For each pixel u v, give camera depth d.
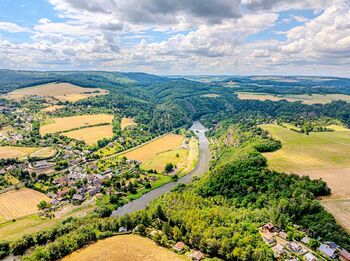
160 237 123.50
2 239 134.38
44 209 163.00
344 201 129.25
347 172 157.88
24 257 114.25
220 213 130.25
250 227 118.94
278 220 120.00
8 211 159.62
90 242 124.25
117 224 135.25
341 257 101.62
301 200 128.50
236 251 105.31
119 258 111.94
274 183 148.25
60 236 129.88
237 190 153.12
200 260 109.50
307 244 109.44
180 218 130.00
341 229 111.06
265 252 103.81
